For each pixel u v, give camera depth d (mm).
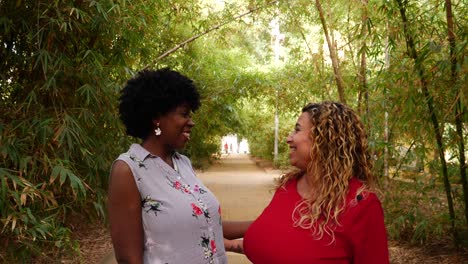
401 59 4621
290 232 1646
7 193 3113
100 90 4254
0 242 3502
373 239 1558
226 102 9156
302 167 1697
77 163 4289
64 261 4824
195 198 1728
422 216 5312
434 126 4422
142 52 5578
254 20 7414
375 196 1575
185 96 1732
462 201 5484
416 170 5613
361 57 6477
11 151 3289
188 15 7086
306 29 8578
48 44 3740
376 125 5578
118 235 1636
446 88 4039
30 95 3598
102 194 4297
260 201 9594
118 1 4324
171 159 1801
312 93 7441
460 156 4570
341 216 1554
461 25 4297
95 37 4449
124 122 1755
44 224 3213
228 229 2121
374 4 5359
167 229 1640
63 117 3727
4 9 3641
